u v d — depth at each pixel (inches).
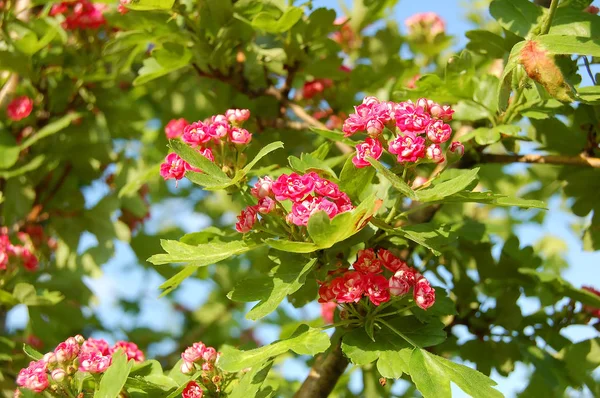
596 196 32.4
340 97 36.7
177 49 33.0
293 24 32.7
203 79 36.4
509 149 32.5
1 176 37.5
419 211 31.3
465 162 31.8
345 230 25.5
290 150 35.6
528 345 32.1
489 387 25.7
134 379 27.6
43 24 37.1
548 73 27.1
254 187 26.8
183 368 28.0
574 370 31.7
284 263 27.1
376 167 25.5
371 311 27.1
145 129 47.3
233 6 33.2
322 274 27.1
